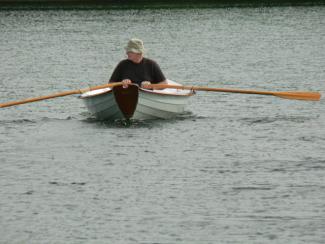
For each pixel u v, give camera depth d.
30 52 89.25
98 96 44.97
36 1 186.12
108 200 29.17
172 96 45.81
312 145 38.25
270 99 52.75
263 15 139.25
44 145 38.88
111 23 128.25
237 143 38.91
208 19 133.50
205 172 33.06
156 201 28.98
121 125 44.19
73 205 28.66
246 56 81.38
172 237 25.36
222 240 25.03
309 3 168.50
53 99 54.12
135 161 35.25
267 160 35.16
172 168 33.84
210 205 28.41
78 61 80.00
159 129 42.72
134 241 25.05
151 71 45.56
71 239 25.31
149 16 141.38
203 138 40.25
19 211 28.03
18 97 55.84
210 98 53.56
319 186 30.62
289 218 26.92
